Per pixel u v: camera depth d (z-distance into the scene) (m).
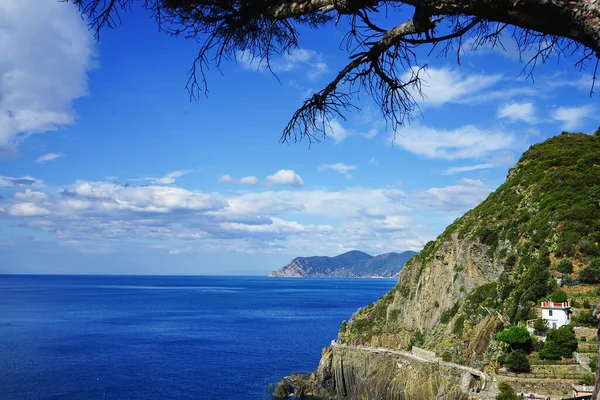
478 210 105.00
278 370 104.75
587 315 60.84
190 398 81.75
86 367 102.62
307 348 132.50
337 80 8.13
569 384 54.03
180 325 178.12
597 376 5.67
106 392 83.31
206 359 114.81
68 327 166.75
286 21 8.62
